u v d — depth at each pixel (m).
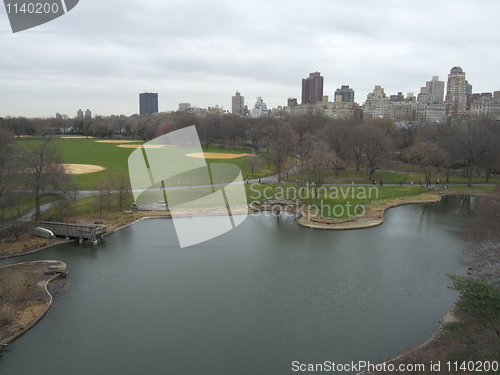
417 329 35.28
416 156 107.94
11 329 34.03
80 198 75.19
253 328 35.28
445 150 107.38
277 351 32.06
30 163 59.50
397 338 33.91
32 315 36.31
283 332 34.75
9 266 46.88
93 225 57.12
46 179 59.69
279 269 48.19
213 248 55.06
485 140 98.38
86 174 97.31
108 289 42.34
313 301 40.25
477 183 102.81
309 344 33.03
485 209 47.84
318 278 45.69
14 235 56.53
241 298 40.72
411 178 106.62
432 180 105.00
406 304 39.75
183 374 29.27
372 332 34.81
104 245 55.03
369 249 55.25
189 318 36.81
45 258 50.28
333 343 33.19
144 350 32.00
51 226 58.03
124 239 57.38
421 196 87.06
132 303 39.47
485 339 27.28
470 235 46.91
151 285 43.41
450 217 72.00
